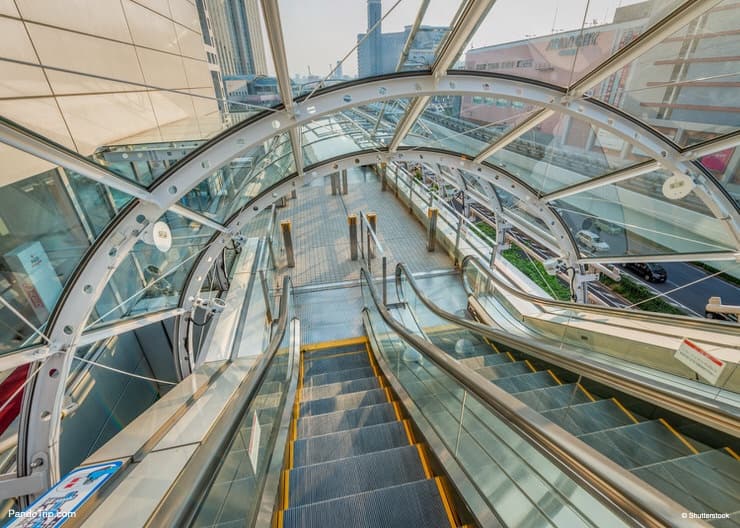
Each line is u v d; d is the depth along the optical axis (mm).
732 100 3912
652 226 5742
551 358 2715
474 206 14094
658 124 4484
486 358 4594
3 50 2676
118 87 3865
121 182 3129
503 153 6691
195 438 2184
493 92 4250
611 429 2562
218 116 4805
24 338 3311
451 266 8383
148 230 3574
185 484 1194
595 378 2408
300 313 7059
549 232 8062
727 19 3445
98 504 1495
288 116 3953
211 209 5875
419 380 3447
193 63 5176
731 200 4707
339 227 10414
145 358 6758
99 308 4652
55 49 3104
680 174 4703
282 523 2029
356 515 2064
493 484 1895
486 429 1998
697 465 2023
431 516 2061
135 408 5977
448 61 3785
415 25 3367
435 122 6066
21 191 3357
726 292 8328
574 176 6070
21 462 3154
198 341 6914
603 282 9227
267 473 2359
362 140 7395
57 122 3150
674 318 3598
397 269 6715
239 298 6359
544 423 1446
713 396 2820
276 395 3420
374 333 5918
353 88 4035
